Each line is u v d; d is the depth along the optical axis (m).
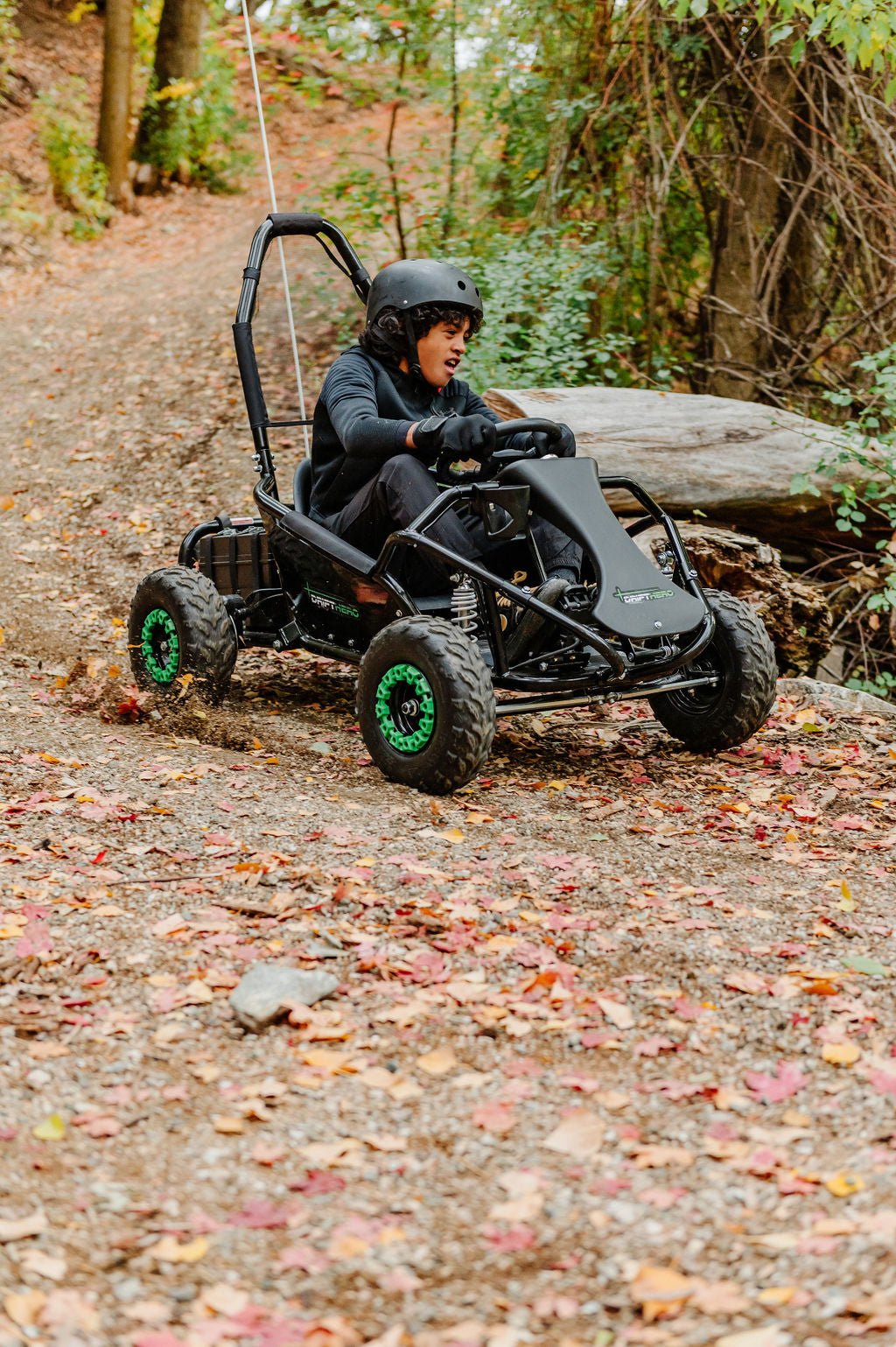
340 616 4.55
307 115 16.17
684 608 3.90
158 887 2.98
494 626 3.86
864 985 2.57
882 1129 2.07
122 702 4.67
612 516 3.97
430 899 2.95
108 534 7.32
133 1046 2.31
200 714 4.59
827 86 7.32
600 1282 1.74
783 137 7.57
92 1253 1.77
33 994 2.47
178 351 10.26
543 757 4.41
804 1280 1.72
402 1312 1.69
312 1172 1.96
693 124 7.95
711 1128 2.09
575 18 8.29
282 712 4.93
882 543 5.82
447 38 9.04
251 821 3.45
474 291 4.39
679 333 8.43
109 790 3.68
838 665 6.38
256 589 4.85
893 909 3.01
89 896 2.91
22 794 3.61
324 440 4.51
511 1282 1.74
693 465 5.91
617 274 8.20
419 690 3.76
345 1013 2.46
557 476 3.96
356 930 2.79
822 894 3.11
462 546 4.01
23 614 6.14
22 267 13.23
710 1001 2.52
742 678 4.18
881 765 4.35
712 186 7.99
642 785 4.09
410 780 3.80
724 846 3.49
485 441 3.87
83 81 16.92
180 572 4.74
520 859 3.22
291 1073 2.25
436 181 9.58
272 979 2.47
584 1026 2.42
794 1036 2.38
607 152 8.41
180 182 15.55
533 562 3.98
